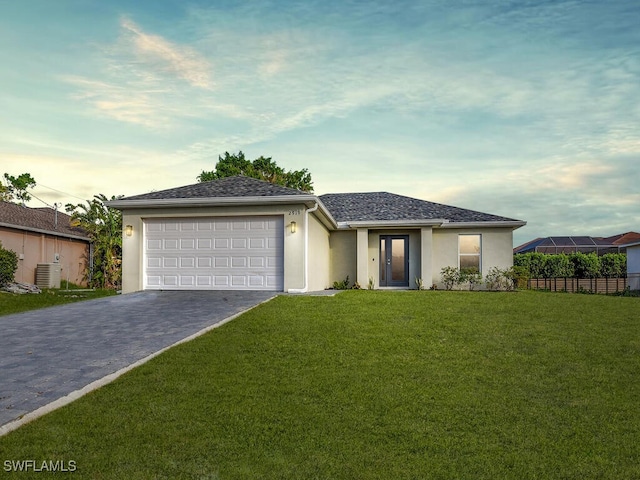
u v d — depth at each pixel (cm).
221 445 491
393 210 2269
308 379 686
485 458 482
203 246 1616
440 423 559
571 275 3042
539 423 566
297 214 1560
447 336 944
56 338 881
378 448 497
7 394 586
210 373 695
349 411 584
